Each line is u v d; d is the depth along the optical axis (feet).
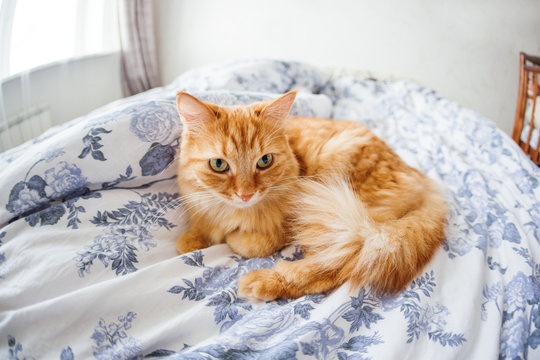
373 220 3.26
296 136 4.16
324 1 8.46
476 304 2.52
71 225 2.70
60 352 2.03
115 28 7.30
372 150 3.91
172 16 8.62
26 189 2.67
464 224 3.50
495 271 2.94
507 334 2.41
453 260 3.02
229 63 6.23
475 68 9.07
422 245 2.95
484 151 5.04
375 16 8.59
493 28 8.58
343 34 8.82
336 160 3.80
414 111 6.77
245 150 3.16
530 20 8.43
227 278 2.81
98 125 2.90
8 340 2.02
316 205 3.30
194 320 2.29
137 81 8.10
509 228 3.35
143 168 3.12
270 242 3.35
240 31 8.83
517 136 7.13
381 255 2.80
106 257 2.55
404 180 3.75
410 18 8.56
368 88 7.30
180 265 2.72
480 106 9.55
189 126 3.14
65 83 6.08
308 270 2.85
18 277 2.31
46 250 2.44
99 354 2.06
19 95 5.10
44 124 5.65
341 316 2.39
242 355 2.03
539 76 7.36
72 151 2.78
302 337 2.10
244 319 2.39
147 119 3.11
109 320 2.22
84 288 2.25
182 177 3.32
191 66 9.23
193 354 1.94
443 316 2.45
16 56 4.92
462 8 8.40
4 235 2.51
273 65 6.09
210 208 3.45
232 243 3.37
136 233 2.92
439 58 8.98
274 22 8.73
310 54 9.11
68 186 2.81
